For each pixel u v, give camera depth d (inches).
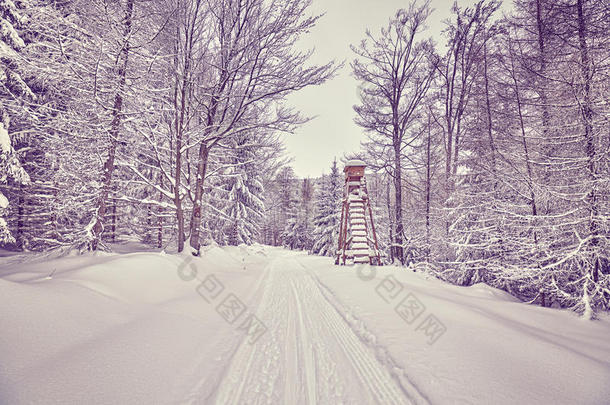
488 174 425.4
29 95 385.1
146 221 708.7
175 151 406.0
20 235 495.2
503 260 408.8
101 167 374.3
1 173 320.8
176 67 362.9
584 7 303.7
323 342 179.2
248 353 160.1
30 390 93.9
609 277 279.7
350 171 574.6
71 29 311.0
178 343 157.6
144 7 335.3
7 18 349.7
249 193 995.3
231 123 416.5
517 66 383.2
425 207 593.6
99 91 330.3
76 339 137.9
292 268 588.4
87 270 229.5
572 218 310.2
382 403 114.7
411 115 638.5
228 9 390.6
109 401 96.7
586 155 302.8
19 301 149.1
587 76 291.6
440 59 601.0
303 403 114.7
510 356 147.1
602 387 117.3
